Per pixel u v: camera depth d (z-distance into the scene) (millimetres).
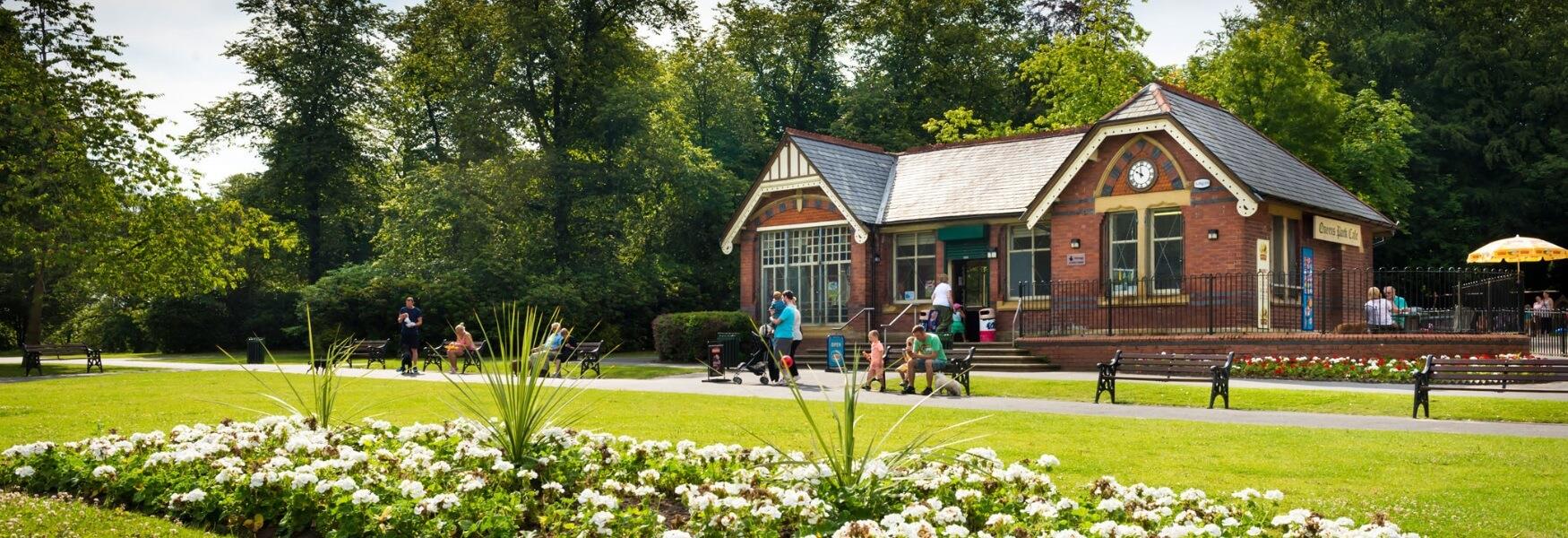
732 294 48719
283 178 52062
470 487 8672
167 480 9320
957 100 52938
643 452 10477
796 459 9555
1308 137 41656
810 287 35219
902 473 9023
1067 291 29922
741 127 51688
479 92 46312
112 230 35188
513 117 46312
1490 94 48375
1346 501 9438
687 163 46969
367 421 12797
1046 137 34062
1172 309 28094
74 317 58656
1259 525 7965
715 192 47062
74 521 8461
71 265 34938
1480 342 22938
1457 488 10070
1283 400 18766
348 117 54625
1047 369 27406
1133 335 27266
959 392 21281
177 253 36438
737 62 55125
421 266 44094
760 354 26984
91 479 9656
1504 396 18375
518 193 44781
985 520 8180
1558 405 16734
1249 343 24953
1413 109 49281
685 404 18250
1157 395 19922
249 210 40281
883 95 51375
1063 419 15891
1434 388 16969
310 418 11922
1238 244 27078
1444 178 47969
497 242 45906
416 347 28469
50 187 33188
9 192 32125
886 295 34094
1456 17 49062
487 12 45938
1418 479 10594
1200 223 27781
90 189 33656
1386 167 43562
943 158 35906
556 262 46875
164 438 11367
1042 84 52906
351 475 9227
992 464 9570
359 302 42500
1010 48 54375
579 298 42375
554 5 46344
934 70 52219
